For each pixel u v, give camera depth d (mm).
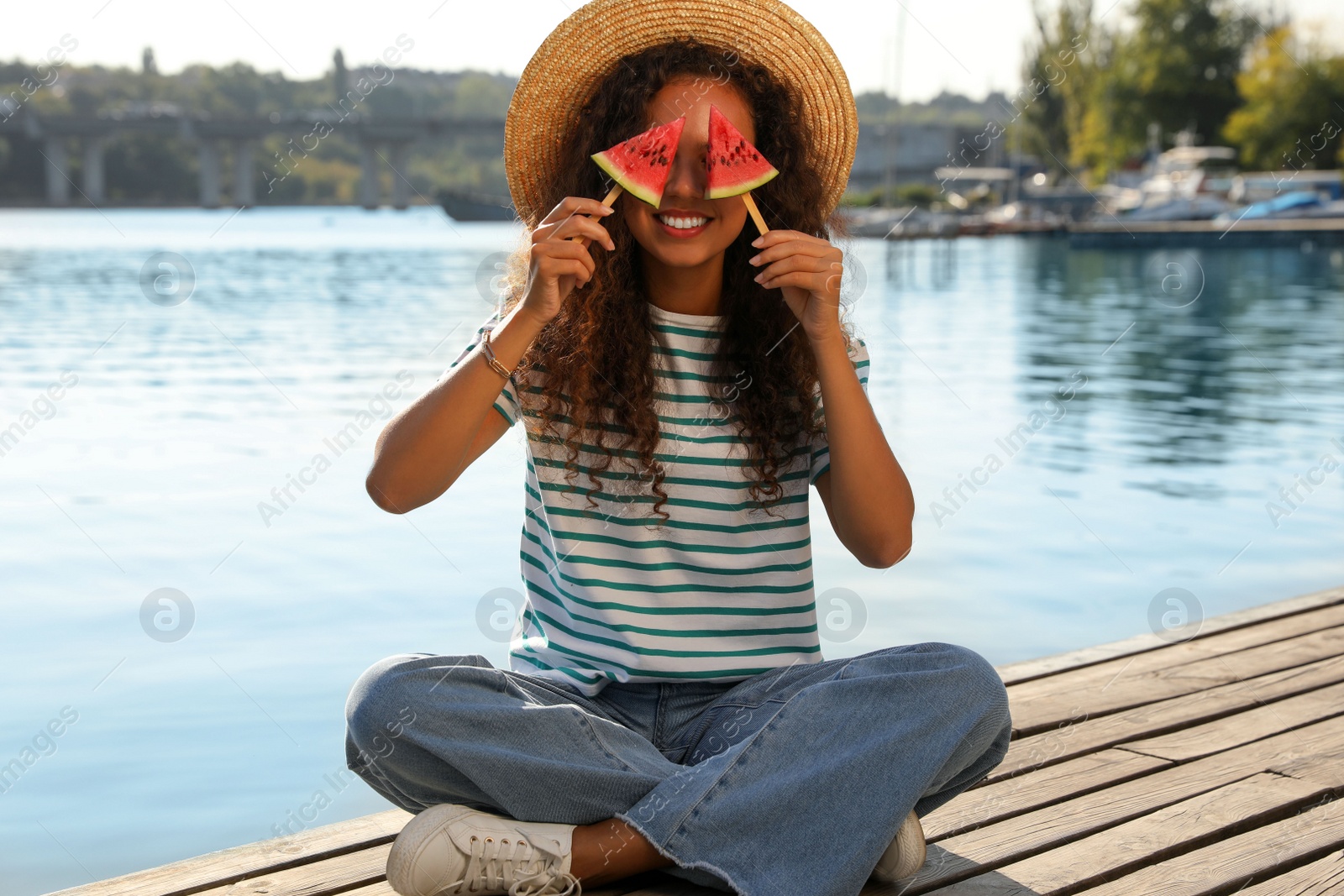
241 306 19312
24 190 52094
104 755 3654
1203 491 7684
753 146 2428
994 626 4957
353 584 5391
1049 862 2385
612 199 2240
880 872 2270
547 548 2459
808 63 2562
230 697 4117
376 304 19719
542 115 2611
